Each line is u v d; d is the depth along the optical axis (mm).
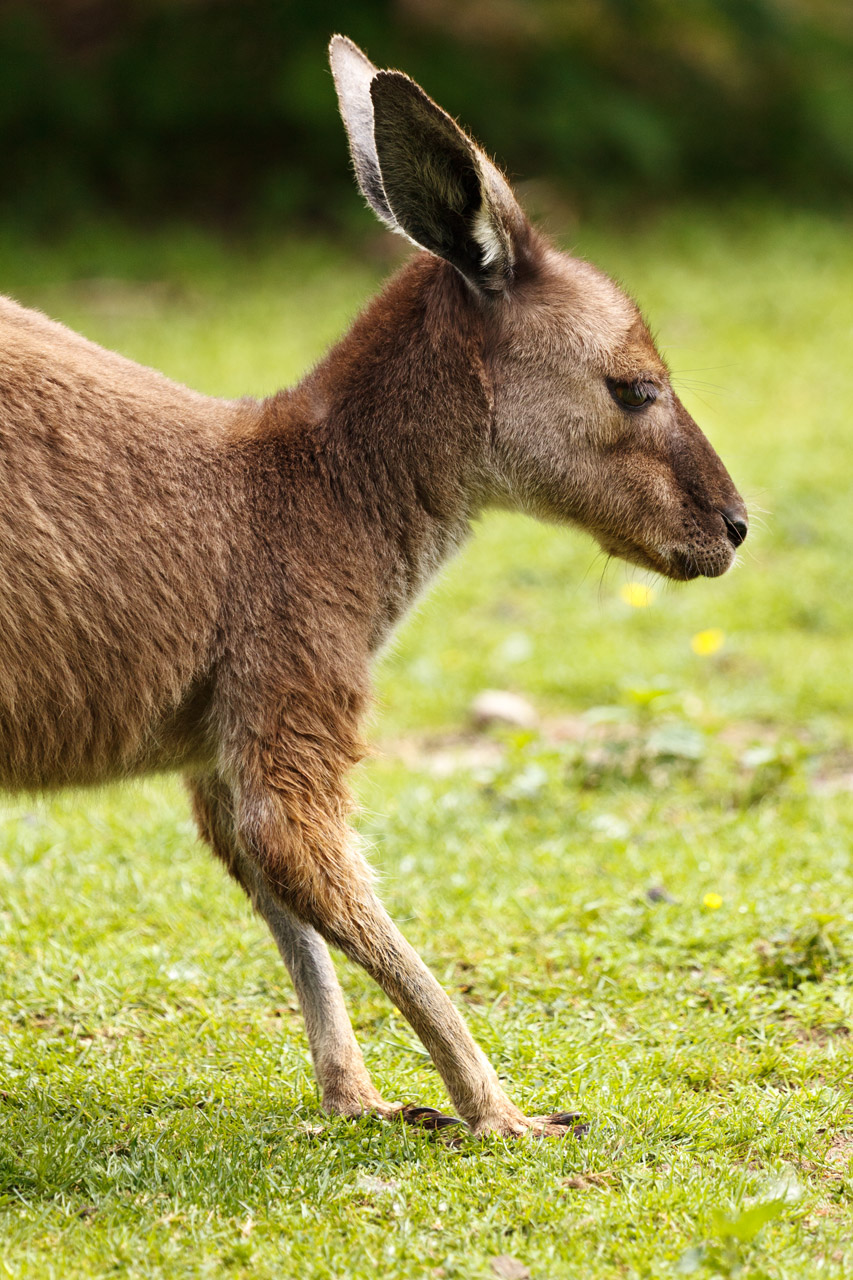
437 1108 12492
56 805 19672
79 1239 10211
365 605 12359
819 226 58562
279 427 12453
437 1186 10930
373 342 13000
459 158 12555
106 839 18531
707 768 21641
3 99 58438
